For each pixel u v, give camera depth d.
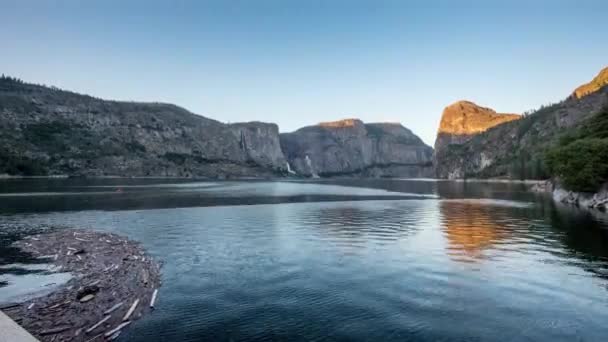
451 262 20.45
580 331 11.44
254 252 23.31
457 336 11.12
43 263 20.38
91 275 17.94
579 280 16.88
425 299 14.48
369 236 29.30
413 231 31.75
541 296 14.73
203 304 13.98
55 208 50.78
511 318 12.51
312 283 16.70
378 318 12.59
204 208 52.84
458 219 40.06
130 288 15.90
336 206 57.25
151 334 11.29
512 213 45.50
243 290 15.70
